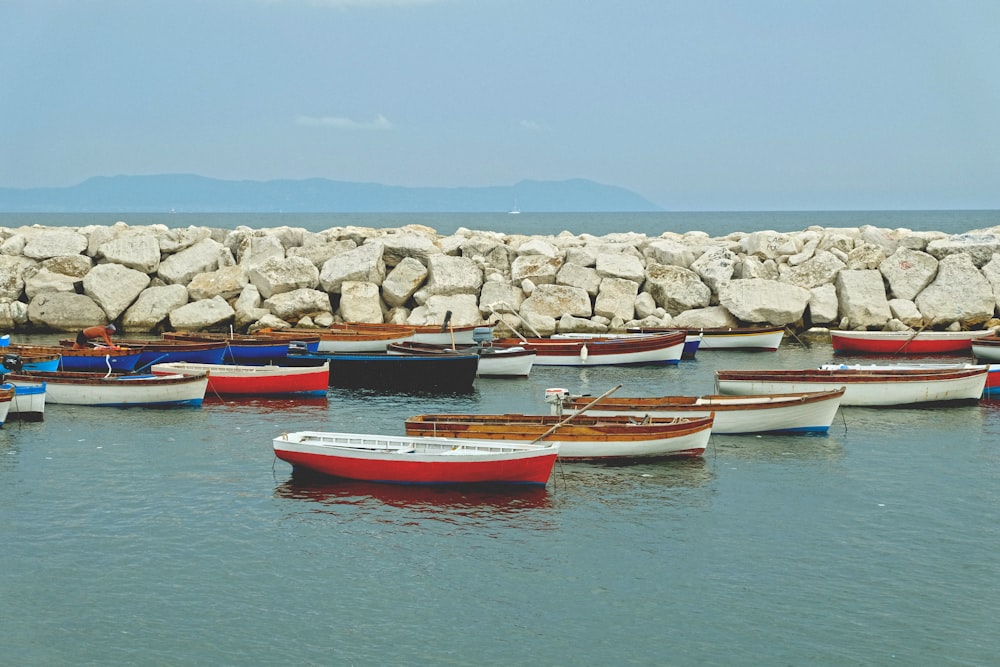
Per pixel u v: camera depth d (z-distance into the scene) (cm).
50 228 7131
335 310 5653
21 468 2903
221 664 1841
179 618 2000
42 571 2198
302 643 1911
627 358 4675
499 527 2467
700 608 2050
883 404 3731
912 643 1916
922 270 5569
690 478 2839
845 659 1861
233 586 2138
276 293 5541
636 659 1861
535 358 4700
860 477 2858
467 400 3884
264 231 6341
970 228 19075
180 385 3669
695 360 4856
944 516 2548
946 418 3575
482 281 5750
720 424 3275
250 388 3891
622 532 2436
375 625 1980
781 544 2364
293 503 2620
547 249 5966
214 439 3234
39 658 1855
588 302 5488
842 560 2275
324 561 2264
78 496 2662
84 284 5600
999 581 2166
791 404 3256
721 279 5531
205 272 5775
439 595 2105
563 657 1867
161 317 5484
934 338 4903
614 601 2081
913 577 2189
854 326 5391
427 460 2709
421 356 4044
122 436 3259
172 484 2767
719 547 2347
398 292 5556
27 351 4188
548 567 2239
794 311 5362
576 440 2938
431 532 2434
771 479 2833
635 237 7075
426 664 1841
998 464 2992
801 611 2038
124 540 2369
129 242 5825
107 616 2006
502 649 1895
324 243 6153
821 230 6762
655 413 3183
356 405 3772
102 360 4150
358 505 2611
